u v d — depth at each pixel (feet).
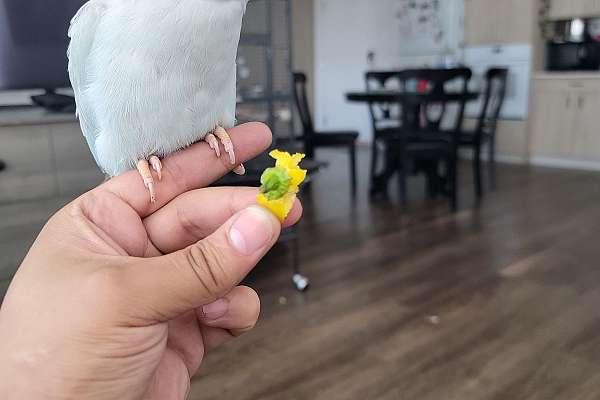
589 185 14.53
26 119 7.49
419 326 6.89
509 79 18.21
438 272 8.64
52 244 1.81
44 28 8.36
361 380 5.77
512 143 18.47
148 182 2.09
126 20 1.94
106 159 2.25
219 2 1.93
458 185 14.80
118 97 2.03
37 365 1.60
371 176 14.02
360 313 7.29
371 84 22.26
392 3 21.18
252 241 1.57
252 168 7.16
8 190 7.40
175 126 2.11
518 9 17.71
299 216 1.79
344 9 22.77
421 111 13.88
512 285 8.07
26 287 1.68
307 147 14.46
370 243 10.12
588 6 16.98
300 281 8.11
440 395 5.48
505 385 5.62
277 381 5.81
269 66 9.18
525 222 11.21
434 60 20.35
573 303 7.43
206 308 2.15
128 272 1.61
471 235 10.43
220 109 2.21
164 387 2.14
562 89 17.13
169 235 2.10
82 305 1.59
